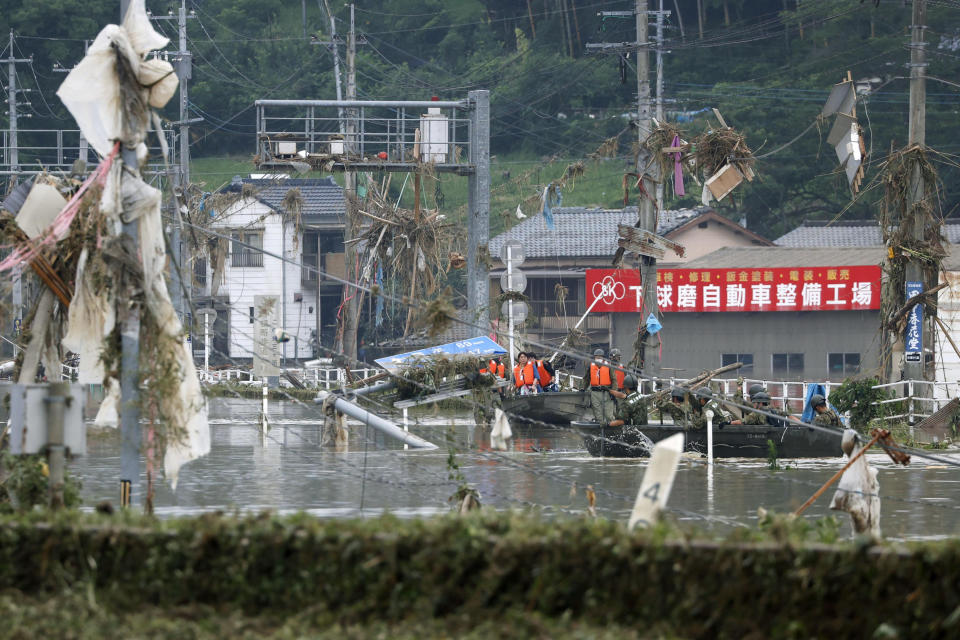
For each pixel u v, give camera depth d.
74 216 46.84
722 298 166.00
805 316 164.88
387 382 98.00
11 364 110.62
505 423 51.34
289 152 125.31
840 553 28.34
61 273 49.12
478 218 130.75
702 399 89.88
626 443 90.44
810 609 28.38
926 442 99.94
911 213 110.81
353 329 186.88
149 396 44.53
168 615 31.28
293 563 31.41
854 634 28.12
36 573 33.34
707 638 28.66
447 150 132.25
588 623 29.03
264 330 101.19
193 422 45.81
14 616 30.86
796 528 32.84
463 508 51.34
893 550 28.34
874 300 161.62
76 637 29.42
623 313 172.62
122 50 44.75
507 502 65.12
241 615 30.91
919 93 110.94
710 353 168.50
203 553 31.97
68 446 38.09
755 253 185.12
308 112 126.94
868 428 104.19
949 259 156.12
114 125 44.97
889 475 81.31
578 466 85.06
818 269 163.12
